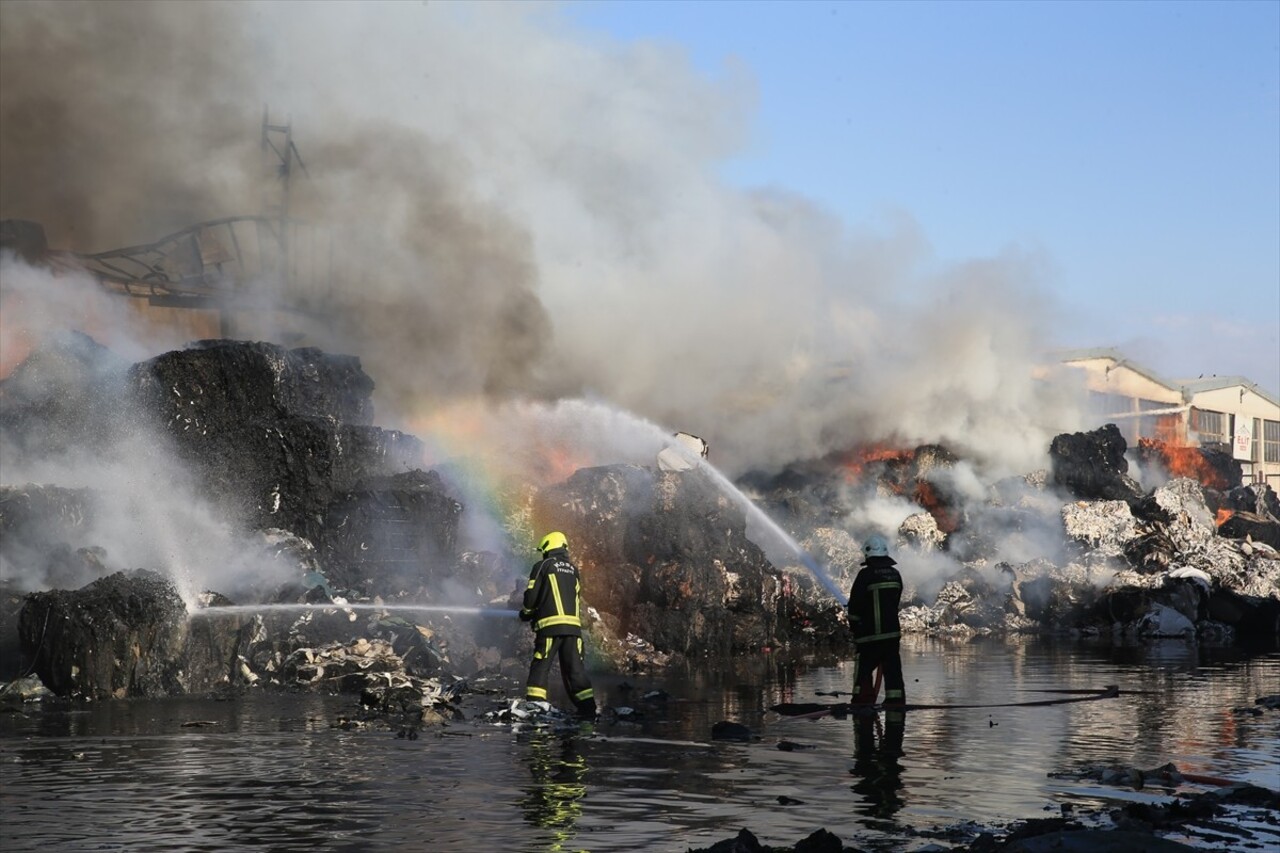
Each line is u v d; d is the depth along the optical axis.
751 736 10.00
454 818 6.71
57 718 11.02
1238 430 54.62
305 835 6.28
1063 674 16.20
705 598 19.59
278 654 13.80
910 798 7.38
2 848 5.98
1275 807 7.11
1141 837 5.78
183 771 8.17
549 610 11.48
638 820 6.68
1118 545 28.69
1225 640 24.36
